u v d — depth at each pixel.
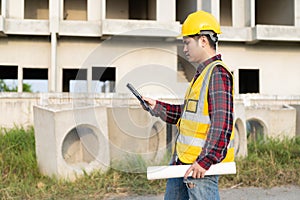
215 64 2.03
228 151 2.04
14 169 5.03
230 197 4.21
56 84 12.17
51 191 4.25
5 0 12.02
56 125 4.46
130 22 12.20
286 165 5.46
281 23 15.07
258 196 4.25
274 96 10.02
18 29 11.84
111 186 4.37
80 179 4.54
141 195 4.19
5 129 6.98
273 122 7.59
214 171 2.00
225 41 13.55
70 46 12.61
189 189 2.06
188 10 15.05
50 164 4.69
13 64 12.30
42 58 12.44
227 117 1.94
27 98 7.84
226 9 16.08
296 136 7.55
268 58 14.00
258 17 16.91
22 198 4.07
